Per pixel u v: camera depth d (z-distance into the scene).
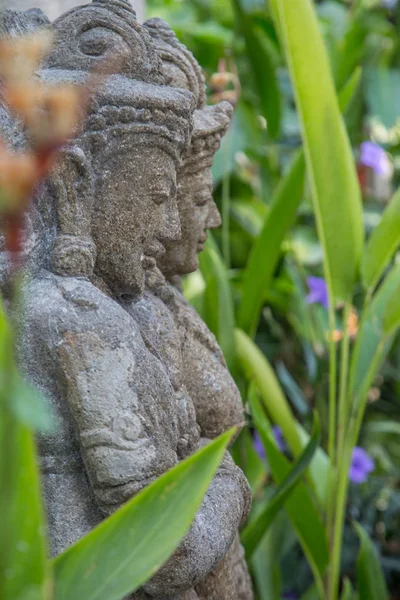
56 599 1.29
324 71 1.83
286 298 2.73
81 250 1.50
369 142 3.00
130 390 1.47
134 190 1.53
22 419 1.12
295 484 1.88
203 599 1.64
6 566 1.20
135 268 1.55
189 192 1.67
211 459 1.30
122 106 1.51
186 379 1.67
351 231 1.90
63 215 1.50
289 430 2.03
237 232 2.68
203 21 3.24
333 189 1.87
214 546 1.53
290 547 2.31
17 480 1.22
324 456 2.10
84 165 1.50
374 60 3.34
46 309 1.47
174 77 1.65
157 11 3.12
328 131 1.84
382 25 3.25
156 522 1.30
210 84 2.54
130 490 1.46
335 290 1.95
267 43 2.96
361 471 2.43
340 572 2.48
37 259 1.50
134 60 1.54
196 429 1.62
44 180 1.49
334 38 2.98
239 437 2.08
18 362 1.46
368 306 1.96
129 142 1.52
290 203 2.04
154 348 1.56
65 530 1.48
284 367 2.82
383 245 1.91
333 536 2.01
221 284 1.97
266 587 2.12
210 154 1.68
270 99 2.44
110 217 1.52
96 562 1.29
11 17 1.54
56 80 1.49
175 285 1.74
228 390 1.70
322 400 2.60
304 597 2.18
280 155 2.96
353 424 2.00
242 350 2.02
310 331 2.61
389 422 2.83
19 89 1.09
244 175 3.10
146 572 1.28
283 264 2.67
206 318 2.00
